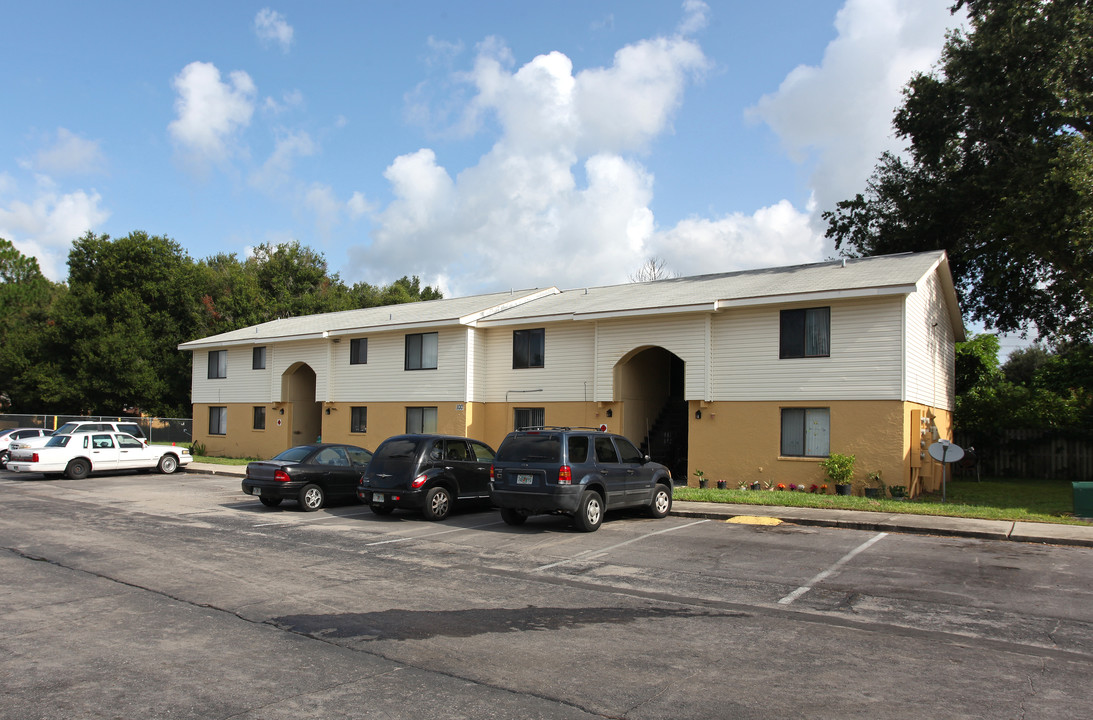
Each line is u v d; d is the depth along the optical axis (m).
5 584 8.52
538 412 24.05
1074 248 21.61
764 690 5.18
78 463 23.78
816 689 5.21
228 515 14.97
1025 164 22.47
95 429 29.02
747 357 19.48
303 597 7.95
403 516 14.88
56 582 8.63
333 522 13.99
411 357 26.66
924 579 8.91
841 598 7.99
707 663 5.79
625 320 21.70
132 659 5.83
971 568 9.55
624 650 6.12
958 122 26.19
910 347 17.81
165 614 7.21
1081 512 13.61
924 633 6.67
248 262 66.38
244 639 6.38
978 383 27.95
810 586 8.55
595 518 12.71
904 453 17.08
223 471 25.77
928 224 26.83
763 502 15.79
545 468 12.52
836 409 18.03
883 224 29.16
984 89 23.44
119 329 46.88
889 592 8.26
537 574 9.23
